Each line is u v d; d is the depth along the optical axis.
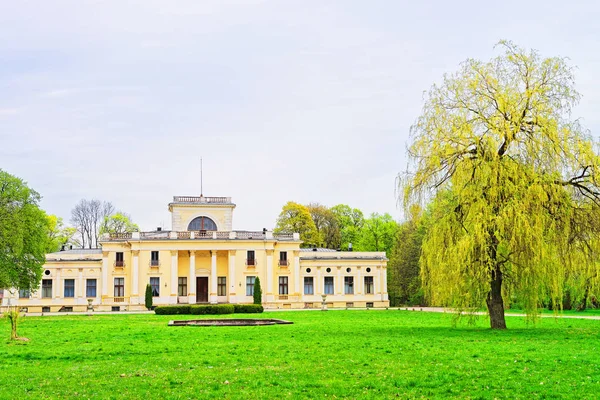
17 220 56.94
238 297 84.31
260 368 20.75
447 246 33.72
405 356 23.50
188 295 83.75
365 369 20.39
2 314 63.91
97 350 26.98
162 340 31.81
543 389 16.84
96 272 84.19
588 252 33.09
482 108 33.81
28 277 59.62
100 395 16.67
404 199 35.19
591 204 32.72
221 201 90.31
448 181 34.47
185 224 89.00
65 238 111.94
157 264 83.00
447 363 21.55
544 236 32.06
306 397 16.22
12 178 58.94
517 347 26.09
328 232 115.94
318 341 30.12
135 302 81.94
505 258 32.84
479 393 16.53
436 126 34.47
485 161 32.53
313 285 88.94
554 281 32.16
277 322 46.44
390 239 110.00
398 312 68.19
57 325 45.84
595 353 23.86
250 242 85.31
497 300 35.91
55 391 17.17
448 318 53.09
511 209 31.34
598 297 36.03
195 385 17.88
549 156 32.31
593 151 32.31
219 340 31.31
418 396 16.28
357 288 89.75
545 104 33.00
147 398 16.28
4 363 22.91
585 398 15.77
